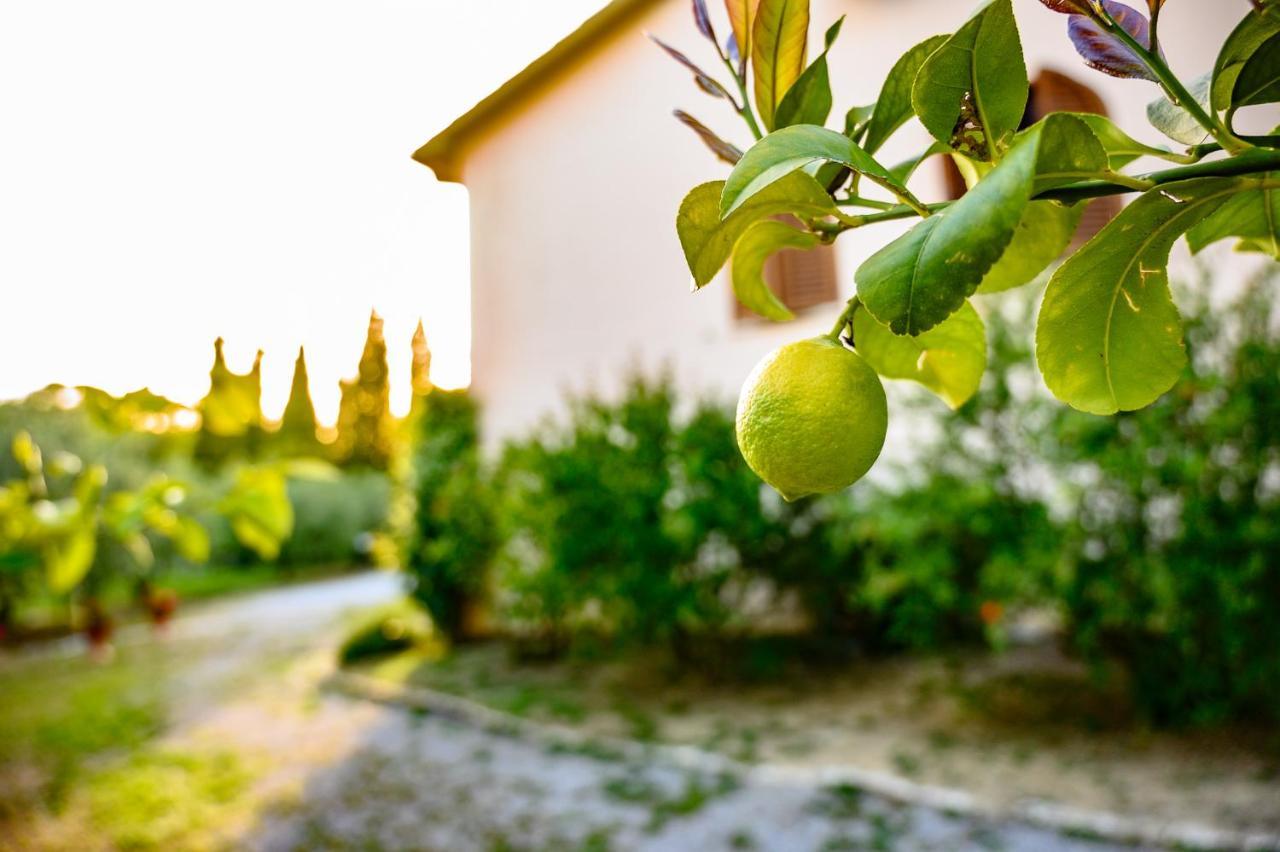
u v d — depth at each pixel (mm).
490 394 10688
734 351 8414
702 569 7098
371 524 25562
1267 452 4332
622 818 4820
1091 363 821
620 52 9328
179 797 5816
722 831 4504
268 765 6379
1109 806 4223
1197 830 3826
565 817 4934
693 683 7445
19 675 10500
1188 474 4309
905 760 5145
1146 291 779
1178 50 5574
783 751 5547
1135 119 5781
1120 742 5023
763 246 911
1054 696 5828
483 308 10820
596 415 7820
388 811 5316
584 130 9742
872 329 958
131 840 5152
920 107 729
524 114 10359
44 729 7734
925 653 7391
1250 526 4227
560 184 9984
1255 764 4531
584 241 9734
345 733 7082
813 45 7551
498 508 8438
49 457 10125
